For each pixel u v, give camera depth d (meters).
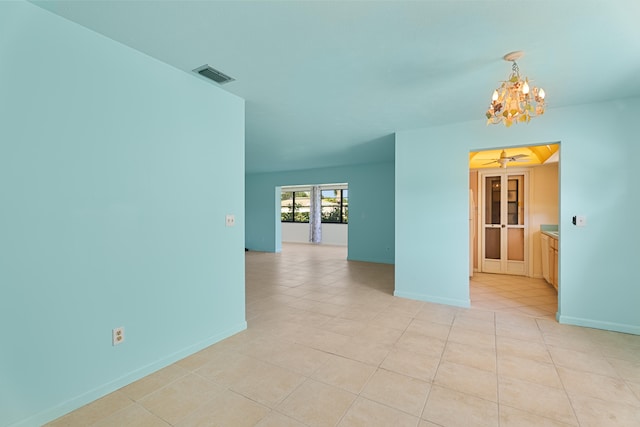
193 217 2.55
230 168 2.89
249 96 2.94
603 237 3.04
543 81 2.54
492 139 3.55
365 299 4.08
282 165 7.49
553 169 5.30
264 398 1.95
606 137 3.03
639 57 2.13
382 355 2.52
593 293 3.09
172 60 2.25
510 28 1.80
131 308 2.12
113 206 2.02
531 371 2.27
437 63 2.25
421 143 3.98
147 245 2.21
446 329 3.05
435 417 1.77
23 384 1.64
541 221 5.39
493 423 1.72
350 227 7.47
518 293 4.39
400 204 4.12
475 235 5.93
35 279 1.67
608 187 3.03
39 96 1.68
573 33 1.84
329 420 1.75
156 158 2.27
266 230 8.99
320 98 2.97
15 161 1.60
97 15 1.72
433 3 1.58
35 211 1.67
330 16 1.70
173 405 1.88
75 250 1.83
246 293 4.40
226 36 1.92
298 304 3.88
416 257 4.03
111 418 1.76
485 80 2.54
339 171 7.65
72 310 1.83
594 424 1.71
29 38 1.64
